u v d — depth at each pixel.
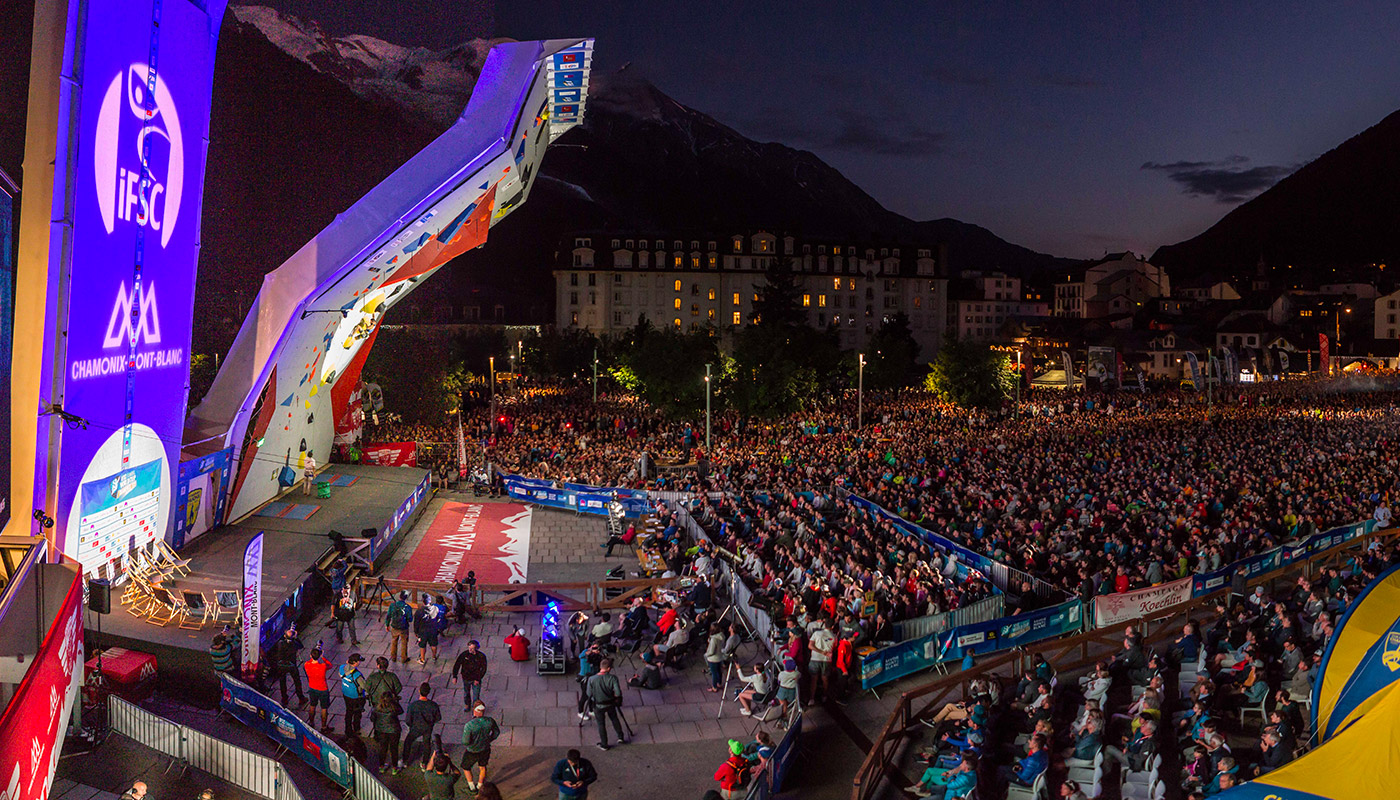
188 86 22.88
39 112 17.41
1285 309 165.75
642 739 16.03
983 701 15.11
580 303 128.25
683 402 62.47
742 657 19.91
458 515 36.62
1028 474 37.81
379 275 31.80
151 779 13.78
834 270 134.88
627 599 23.53
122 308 20.36
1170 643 19.88
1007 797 13.20
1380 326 145.12
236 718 16.09
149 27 20.62
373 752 15.17
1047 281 190.62
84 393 19.00
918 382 112.19
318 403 36.28
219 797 13.32
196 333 71.69
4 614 9.77
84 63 17.86
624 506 35.97
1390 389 108.62
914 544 25.23
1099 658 18.59
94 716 14.78
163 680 17.22
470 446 50.78
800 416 69.69
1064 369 97.06
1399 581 12.64
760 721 16.73
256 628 16.92
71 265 17.98
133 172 20.33
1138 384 105.69
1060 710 16.19
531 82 28.52
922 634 19.17
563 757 15.31
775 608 20.59
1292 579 24.25
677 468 45.38
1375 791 9.34
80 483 19.05
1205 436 51.25
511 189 34.25
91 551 19.69
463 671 16.88
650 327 108.81
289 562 23.55
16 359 17.80
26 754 8.20
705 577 23.14
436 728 16.33
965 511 32.25
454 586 22.55
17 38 20.48
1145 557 24.28
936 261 140.38
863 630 18.48
